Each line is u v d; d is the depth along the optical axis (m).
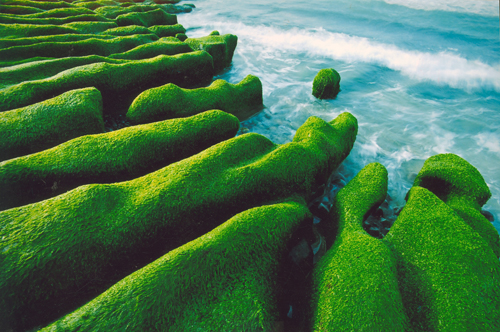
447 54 19.50
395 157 11.68
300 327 5.42
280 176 7.82
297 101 15.61
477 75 17.27
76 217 5.73
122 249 5.84
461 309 5.08
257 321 4.91
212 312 4.88
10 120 8.66
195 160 7.54
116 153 7.95
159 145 8.55
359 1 32.22
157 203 6.36
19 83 10.77
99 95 10.27
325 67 19.36
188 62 14.34
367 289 5.10
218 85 12.70
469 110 14.53
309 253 6.73
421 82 17.14
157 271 4.96
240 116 13.51
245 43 24.09
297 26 26.81
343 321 4.81
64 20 20.77
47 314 5.14
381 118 14.14
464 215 7.54
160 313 4.63
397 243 6.62
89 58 13.27
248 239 5.80
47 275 5.14
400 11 28.16
